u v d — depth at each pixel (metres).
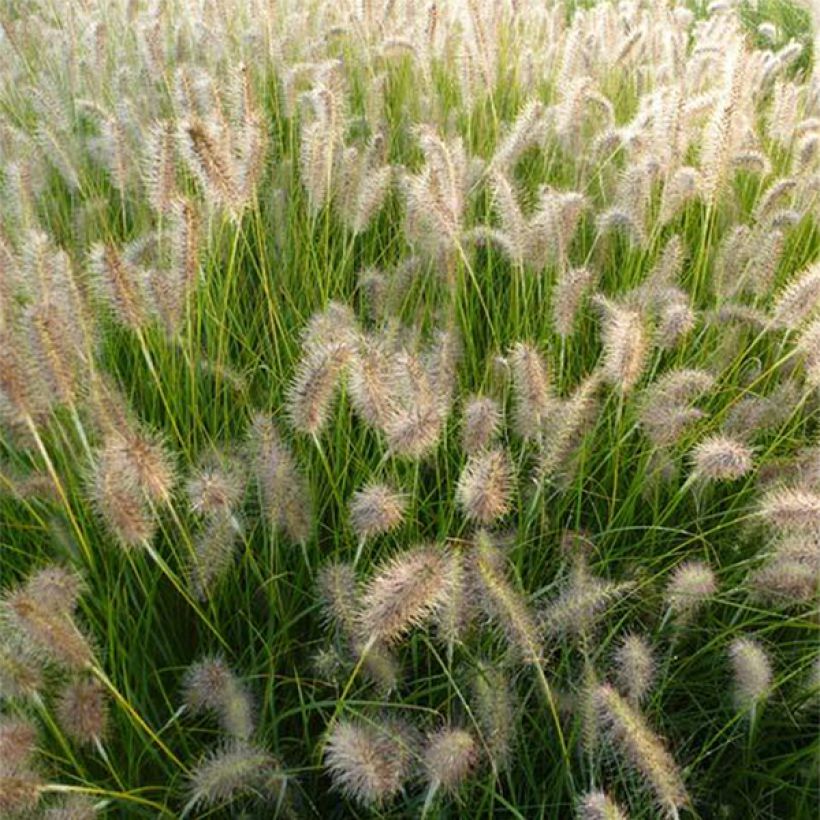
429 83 5.99
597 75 6.45
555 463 3.10
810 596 2.81
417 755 2.40
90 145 5.47
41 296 3.17
